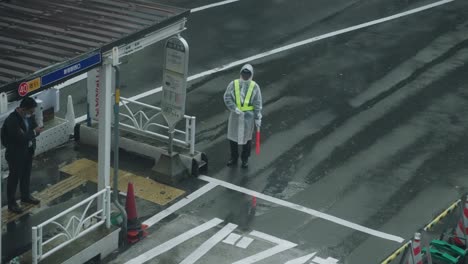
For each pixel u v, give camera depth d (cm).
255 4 4362
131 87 3331
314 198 2608
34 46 2122
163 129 3000
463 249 2300
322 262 2288
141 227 2341
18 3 2442
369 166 2819
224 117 3111
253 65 3600
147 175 2656
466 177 2791
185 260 2258
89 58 2098
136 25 2300
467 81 3556
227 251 2309
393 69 3638
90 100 2789
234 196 2588
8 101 1898
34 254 2055
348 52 3794
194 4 4312
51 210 2438
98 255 2212
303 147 2920
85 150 2794
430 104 3316
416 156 2906
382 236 2431
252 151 2864
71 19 2331
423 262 2192
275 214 2506
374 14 4303
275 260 2283
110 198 2323
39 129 2402
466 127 3145
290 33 3997
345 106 3256
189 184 2633
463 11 4397
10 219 2373
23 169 2394
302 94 3338
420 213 2561
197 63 3584
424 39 3997
